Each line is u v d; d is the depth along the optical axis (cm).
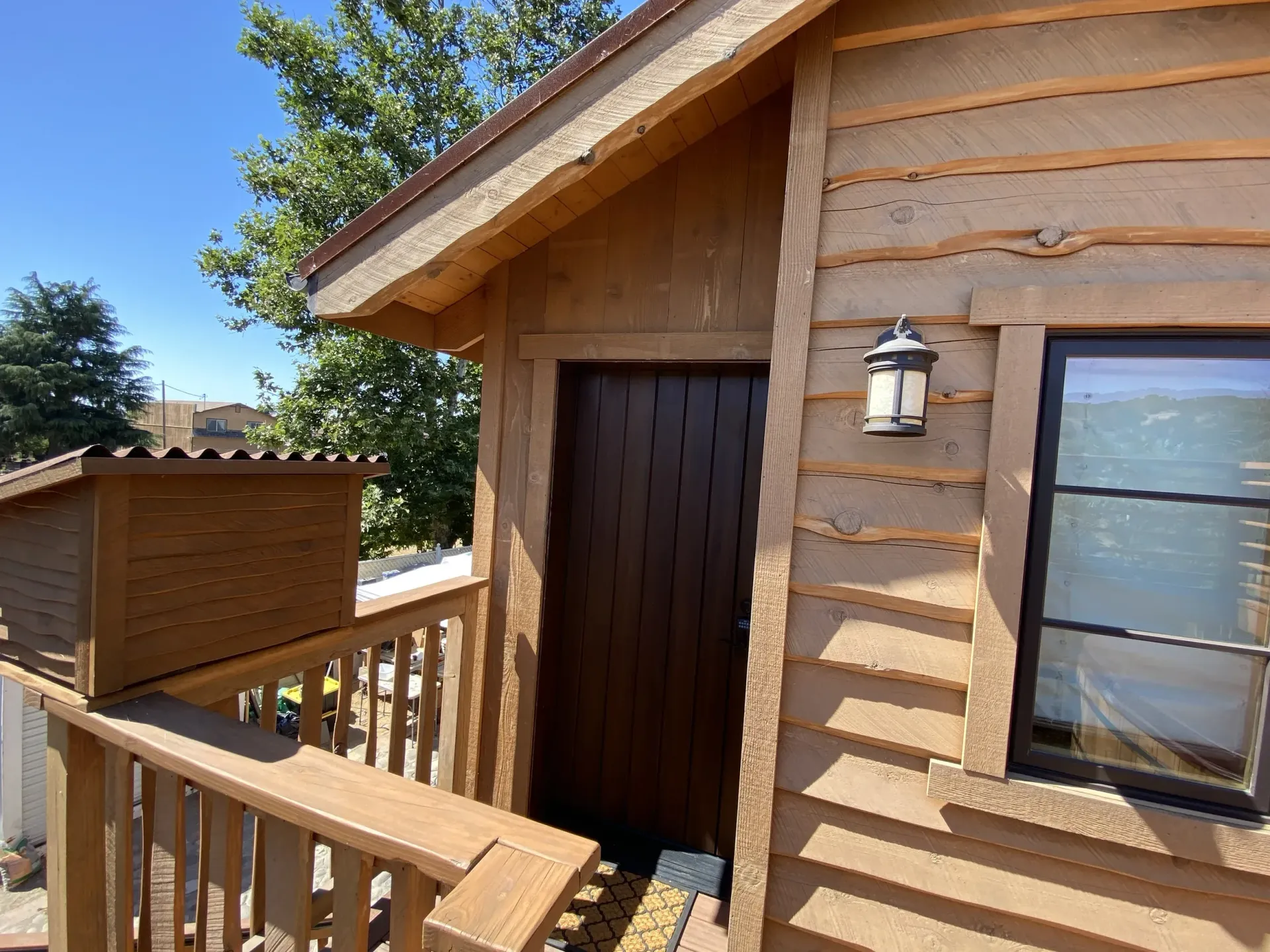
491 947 72
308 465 156
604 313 237
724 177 221
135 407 2069
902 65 151
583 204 230
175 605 130
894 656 152
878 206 154
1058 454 142
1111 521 141
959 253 148
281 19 1130
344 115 1163
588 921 208
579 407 263
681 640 247
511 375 252
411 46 1210
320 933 171
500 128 165
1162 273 134
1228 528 133
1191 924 134
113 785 128
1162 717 138
